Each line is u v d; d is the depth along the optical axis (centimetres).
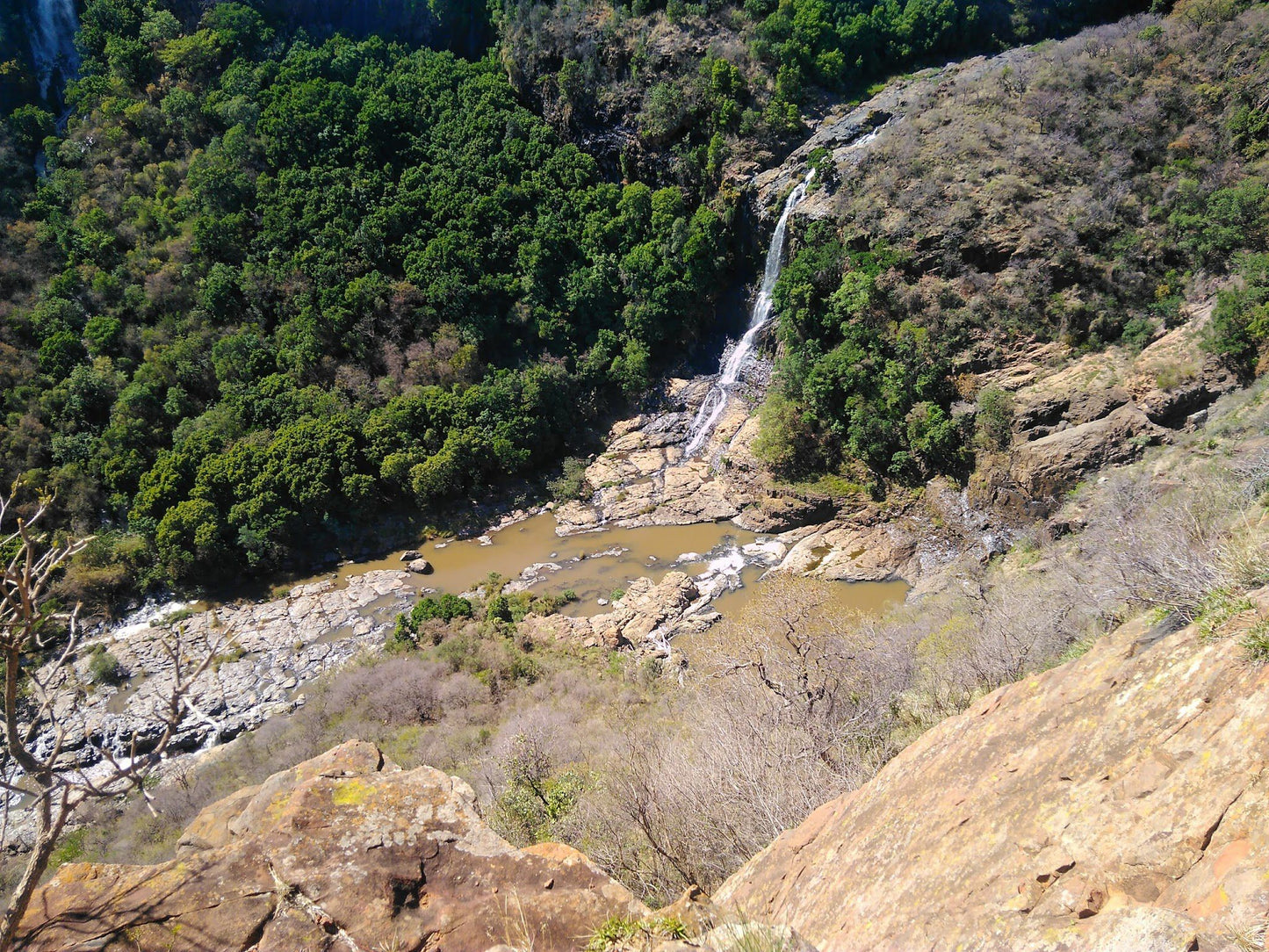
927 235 4903
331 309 5562
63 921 716
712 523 4894
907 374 4622
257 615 4466
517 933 738
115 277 5825
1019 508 4106
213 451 5022
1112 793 699
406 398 5325
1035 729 831
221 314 5753
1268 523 1110
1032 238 4659
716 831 1442
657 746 2127
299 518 4881
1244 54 4919
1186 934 553
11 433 5019
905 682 2205
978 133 5206
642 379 5878
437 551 4959
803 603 3166
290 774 962
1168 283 4381
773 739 1750
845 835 923
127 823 2919
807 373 4953
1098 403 4116
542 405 5497
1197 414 3862
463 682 3516
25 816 3041
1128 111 4984
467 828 848
